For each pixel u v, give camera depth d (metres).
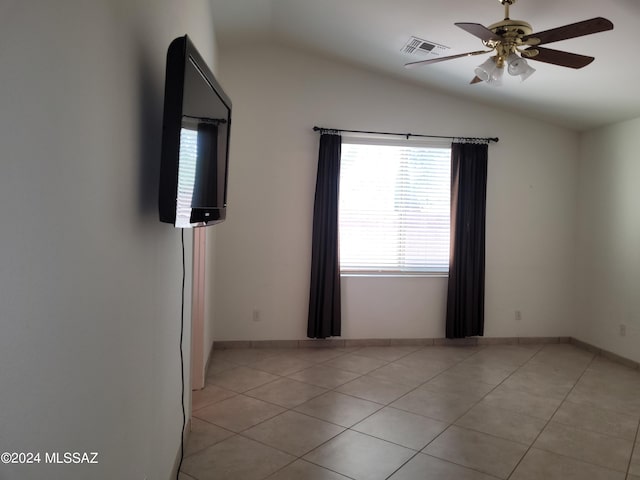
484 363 4.73
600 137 5.25
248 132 5.00
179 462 2.59
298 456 2.77
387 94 5.21
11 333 0.78
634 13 2.93
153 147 1.81
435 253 5.38
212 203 2.18
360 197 5.25
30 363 0.85
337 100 5.12
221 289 4.99
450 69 4.56
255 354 4.85
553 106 4.90
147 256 1.75
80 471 1.09
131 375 1.54
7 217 0.76
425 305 5.34
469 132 5.36
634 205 4.76
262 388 3.88
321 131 5.05
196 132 1.83
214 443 2.91
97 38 1.18
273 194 5.04
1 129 0.74
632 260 4.76
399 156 5.30
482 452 2.87
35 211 0.86
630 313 4.76
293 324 5.11
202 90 1.92
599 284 5.19
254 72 5.00
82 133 1.08
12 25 0.77
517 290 5.47
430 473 2.61
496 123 5.41
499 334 5.45
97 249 1.20
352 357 4.82
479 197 5.31
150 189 1.77
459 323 5.27
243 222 5.00
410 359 4.79
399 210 5.31
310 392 3.81
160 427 2.05
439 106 5.30
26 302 0.83
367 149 5.25
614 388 4.07
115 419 1.37
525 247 5.47
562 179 5.52
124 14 1.40
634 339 4.69
